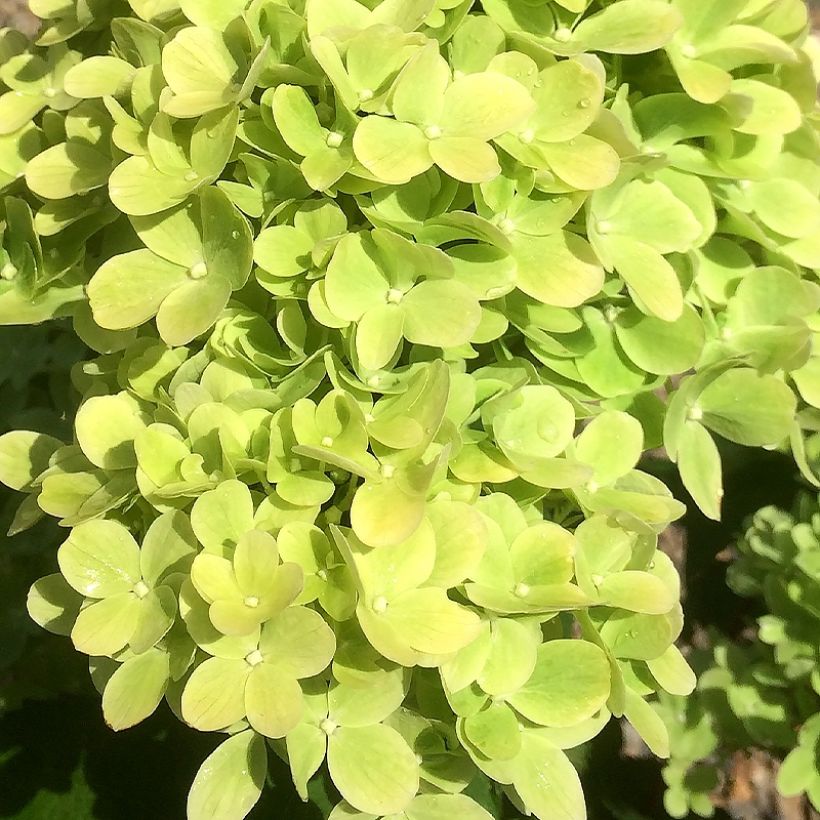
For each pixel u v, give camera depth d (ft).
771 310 0.63
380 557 0.50
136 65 0.65
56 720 0.90
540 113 0.56
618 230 0.59
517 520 0.55
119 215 0.64
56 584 0.59
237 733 0.56
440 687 0.56
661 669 0.58
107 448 0.57
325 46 0.53
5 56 0.76
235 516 0.51
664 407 0.62
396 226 0.54
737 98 0.57
